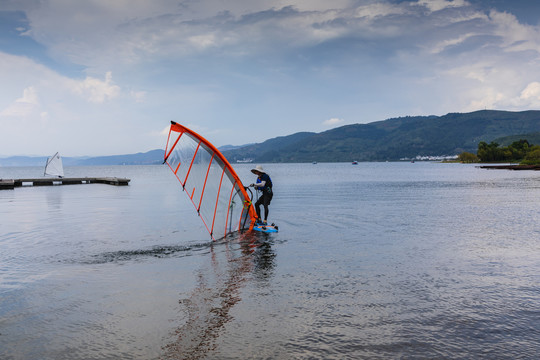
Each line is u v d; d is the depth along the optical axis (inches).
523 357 159.0
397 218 565.9
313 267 293.3
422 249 356.2
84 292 240.4
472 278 265.4
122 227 492.4
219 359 157.3
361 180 2028.8
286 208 705.0
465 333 180.5
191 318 198.7
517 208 682.8
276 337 176.4
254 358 157.8
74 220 563.5
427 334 179.5
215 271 283.9
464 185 1421.0
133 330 185.6
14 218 590.9
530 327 186.9
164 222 536.7
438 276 269.9
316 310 207.9
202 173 404.5
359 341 172.4
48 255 340.2
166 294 235.0
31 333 183.6
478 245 372.8
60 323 194.7
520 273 276.7
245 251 349.4
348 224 509.0
